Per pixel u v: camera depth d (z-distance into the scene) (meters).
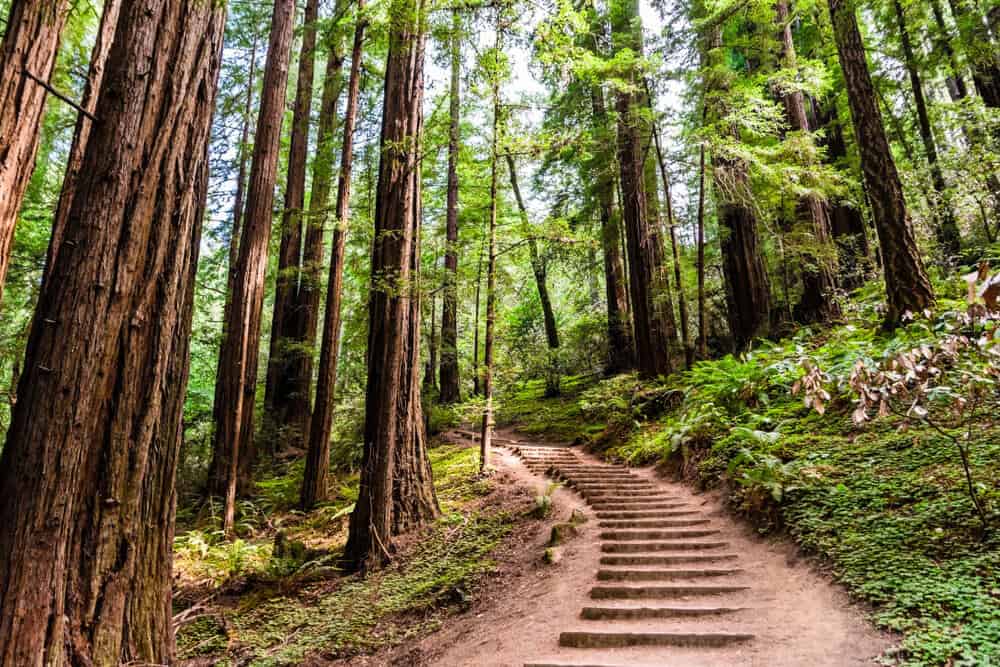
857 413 4.10
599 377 17.45
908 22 12.81
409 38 8.05
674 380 11.69
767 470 6.16
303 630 5.93
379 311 7.94
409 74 8.26
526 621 4.76
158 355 4.14
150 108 3.76
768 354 8.77
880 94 14.05
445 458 12.38
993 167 9.97
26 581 2.81
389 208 7.92
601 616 4.47
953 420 5.82
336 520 9.02
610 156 12.73
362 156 11.34
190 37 4.13
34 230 9.39
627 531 6.18
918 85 12.64
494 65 8.00
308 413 13.88
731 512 6.39
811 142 10.23
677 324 15.92
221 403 10.51
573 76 9.65
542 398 18.48
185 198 4.40
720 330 15.02
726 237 12.62
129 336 3.91
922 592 3.66
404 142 7.84
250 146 15.73
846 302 10.68
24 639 2.76
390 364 7.64
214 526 8.96
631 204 12.79
